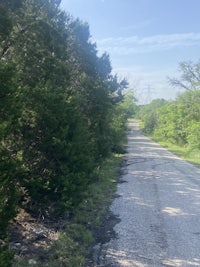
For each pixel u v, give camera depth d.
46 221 11.33
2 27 10.67
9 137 10.84
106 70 26.11
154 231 11.59
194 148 43.31
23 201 11.27
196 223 12.66
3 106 7.76
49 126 11.20
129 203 15.38
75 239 10.29
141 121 125.50
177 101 71.88
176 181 21.53
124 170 25.66
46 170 11.32
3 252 6.28
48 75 12.81
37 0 15.20
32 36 12.80
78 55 20.83
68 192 11.17
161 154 39.84
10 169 7.57
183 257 9.47
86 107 19.69
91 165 12.80
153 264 8.95
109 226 11.91
